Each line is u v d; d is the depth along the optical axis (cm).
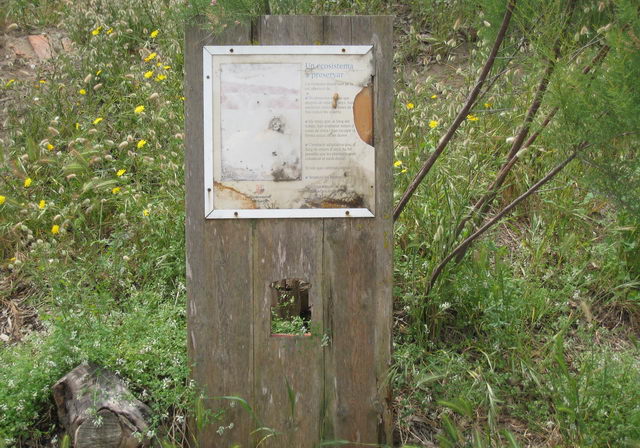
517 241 338
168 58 413
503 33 266
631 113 241
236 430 253
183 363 264
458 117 276
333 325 251
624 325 311
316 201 247
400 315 304
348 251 250
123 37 451
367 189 247
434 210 314
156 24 461
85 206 346
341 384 253
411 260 313
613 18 277
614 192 258
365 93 245
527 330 301
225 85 244
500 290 300
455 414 272
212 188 246
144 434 248
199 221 248
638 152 272
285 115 245
